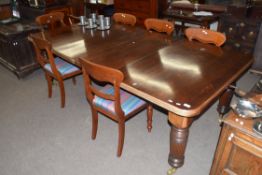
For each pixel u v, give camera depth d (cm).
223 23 313
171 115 136
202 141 196
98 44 208
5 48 293
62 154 184
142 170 170
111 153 185
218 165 130
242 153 116
